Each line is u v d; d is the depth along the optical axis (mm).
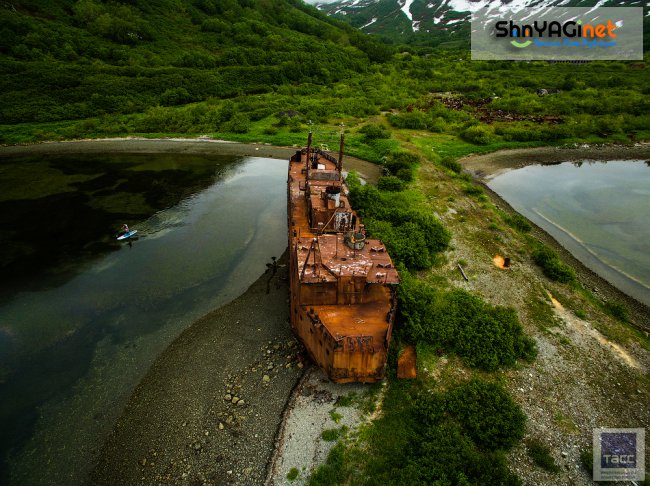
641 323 21797
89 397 17016
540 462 13820
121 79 74500
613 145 56062
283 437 14789
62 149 54719
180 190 40812
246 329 20703
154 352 19375
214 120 66312
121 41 92500
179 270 26266
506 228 31344
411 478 12875
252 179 44344
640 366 18297
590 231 32562
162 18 111000
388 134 57906
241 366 18359
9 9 83750
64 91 67812
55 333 20734
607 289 24750
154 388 17375
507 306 22016
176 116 65875
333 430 14945
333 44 124562
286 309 22172
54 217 34312
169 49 96812
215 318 21625
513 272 25312
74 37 84062
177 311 22281
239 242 29984
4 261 27484
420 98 83438
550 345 19328
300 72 94938
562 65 115188
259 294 23594
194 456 14492
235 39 110562
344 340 14195
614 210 36656
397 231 28016
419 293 21266
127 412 16312
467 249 27969
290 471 13688
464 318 20094
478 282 24234
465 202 36031
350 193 33375
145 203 37469
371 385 16828
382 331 15070
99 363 18766
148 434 15383
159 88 76438
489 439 14352
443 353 18594
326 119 68500
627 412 15953
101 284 24812
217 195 39469
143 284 24766
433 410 15352
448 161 46062
